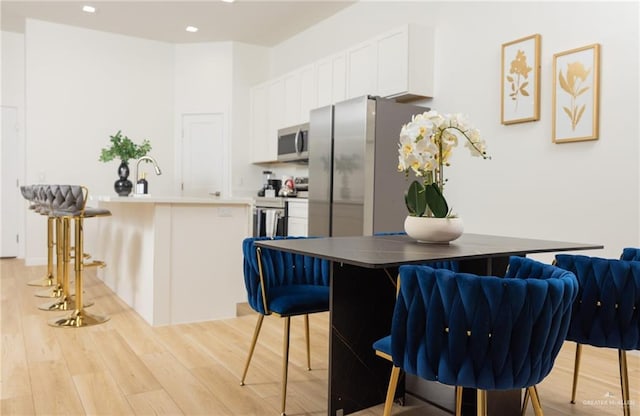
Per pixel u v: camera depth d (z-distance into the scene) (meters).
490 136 3.67
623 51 2.87
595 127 2.98
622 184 2.88
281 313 2.07
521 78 3.40
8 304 3.91
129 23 5.80
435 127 1.98
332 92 4.92
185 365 2.59
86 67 6.04
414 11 4.35
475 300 1.24
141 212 3.63
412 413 2.06
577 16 3.10
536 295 1.23
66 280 3.83
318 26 5.70
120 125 6.25
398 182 4.08
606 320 1.80
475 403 1.94
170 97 6.55
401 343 1.39
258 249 2.13
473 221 3.81
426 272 1.30
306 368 2.57
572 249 1.94
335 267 1.92
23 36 6.33
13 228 6.50
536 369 1.29
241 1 5.10
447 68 4.03
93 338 3.05
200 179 6.53
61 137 5.92
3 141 6.36
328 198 4.34
